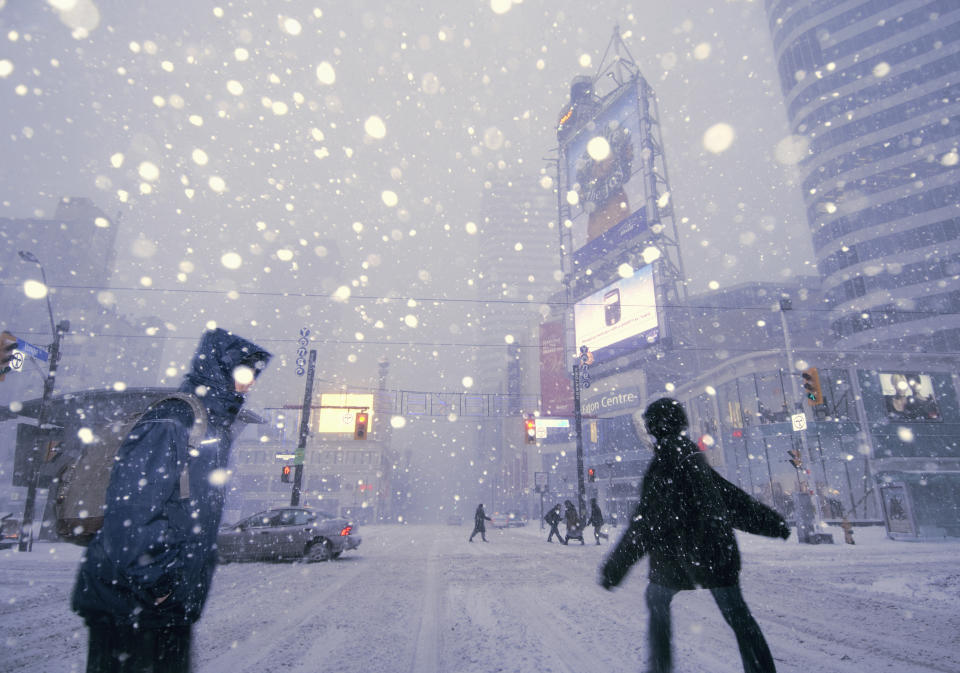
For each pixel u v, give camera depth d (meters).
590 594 6.61
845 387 28.83
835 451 26.92
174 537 1.48
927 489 16.58
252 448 69.00
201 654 3.95
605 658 3.73
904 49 55.59
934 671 3.46
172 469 1.50
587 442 52.62
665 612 2.44
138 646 1.45
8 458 49.25
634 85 50.06
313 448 70.12
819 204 57.34
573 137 58.06
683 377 47.59
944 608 5.61
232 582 7.98
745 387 32.38
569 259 55.78
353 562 11.09
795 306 56.12
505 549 14.87
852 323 51.88
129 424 1.77
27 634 4.64
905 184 52.28
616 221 49.75
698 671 3.41
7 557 11.79
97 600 1.41
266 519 11.96
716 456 33.25
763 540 16.91
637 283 45.81
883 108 55.16
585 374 27.77
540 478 41.41
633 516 2.58
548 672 3.43
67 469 1.66
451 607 5.82
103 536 1.42
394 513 109.00
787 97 63.06
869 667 3.56
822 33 60.31
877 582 7.25
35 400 16.42
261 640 4.38
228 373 1.91
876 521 24.86
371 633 4.62
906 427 20.67
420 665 3.65
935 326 47.53
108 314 81.00
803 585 7.27
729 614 2.40
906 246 50.66
